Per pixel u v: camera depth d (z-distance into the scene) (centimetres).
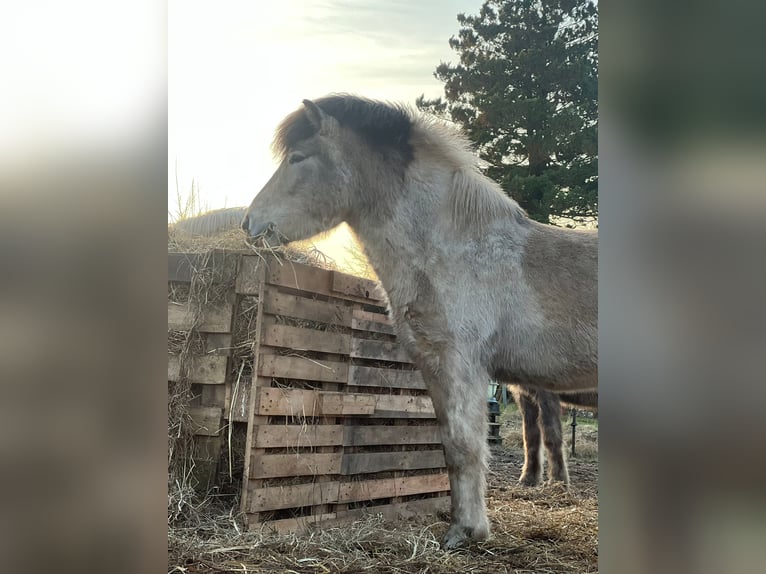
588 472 569
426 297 299
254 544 265
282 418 299
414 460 367
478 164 324
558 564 277
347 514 326
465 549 283
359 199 312
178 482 297
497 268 296
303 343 308
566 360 290
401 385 365
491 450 682
